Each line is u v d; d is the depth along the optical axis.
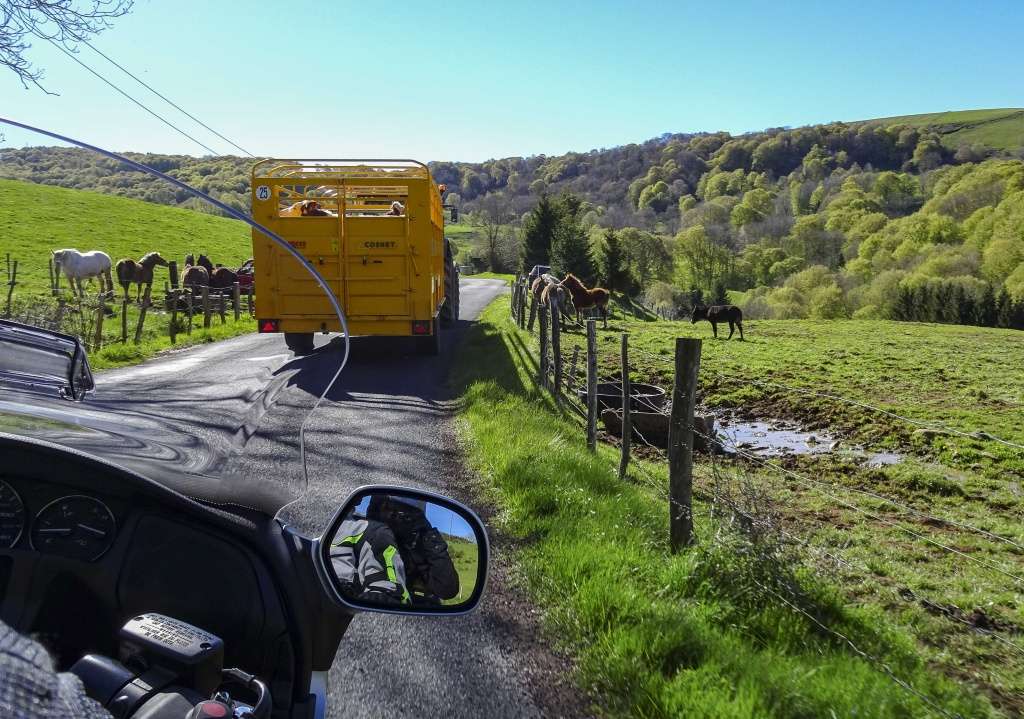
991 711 4.27
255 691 1.54
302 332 15.30
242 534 1.78
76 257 27.58
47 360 2.40
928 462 12.75
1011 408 17.62
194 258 34.59
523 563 5.71
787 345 27.88
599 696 4.03
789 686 3.92
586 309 31.80
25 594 1.58
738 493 6.19
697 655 4.30
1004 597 6.94
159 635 1.40
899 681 4.16
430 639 4.59
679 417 6.06
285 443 2.13
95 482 1.59
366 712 3.78
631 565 5.57
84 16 12.45
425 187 14.82
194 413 2.28
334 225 14.88
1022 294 82.94
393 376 14.16
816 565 6.52
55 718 0.72
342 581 2.01
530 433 9.50
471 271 89.69
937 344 30.03
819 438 14.20
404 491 2.14
